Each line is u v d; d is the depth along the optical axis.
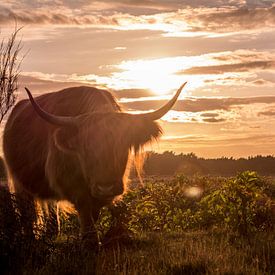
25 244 7.18
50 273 6.64
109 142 7.78
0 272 6.74
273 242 8.76
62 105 9.09
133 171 9.02
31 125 9.84
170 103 8.38
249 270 6.84
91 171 7.82
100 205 8.88
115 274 6.73
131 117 8.13
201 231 10.92
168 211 12.73
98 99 8.81
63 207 10.05
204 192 14.70
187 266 7.02
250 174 11.04
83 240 7.93
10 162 10.41
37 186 9.73
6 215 7.31
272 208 11.14
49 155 8.84
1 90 8.05
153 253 7.99
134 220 10.26
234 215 10.34
